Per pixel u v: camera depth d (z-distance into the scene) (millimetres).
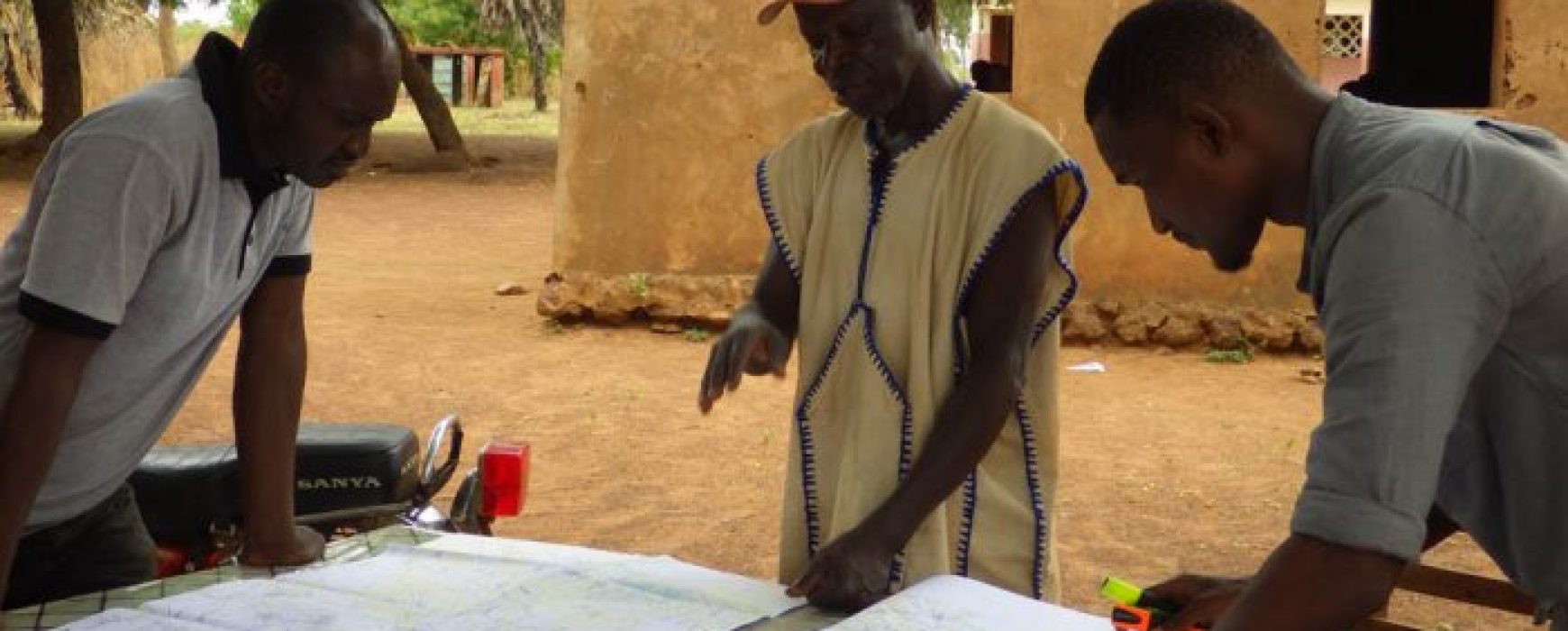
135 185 2205
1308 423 7820
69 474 2527
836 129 2707
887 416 2568
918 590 2236
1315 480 1667
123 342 2381
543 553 2529
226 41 2383
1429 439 1609
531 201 19672
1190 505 6254
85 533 2736
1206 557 5570
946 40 22094
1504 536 1904
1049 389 2611
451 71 50906
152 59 39656
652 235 10297
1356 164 1740
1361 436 1626
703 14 10055
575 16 10227
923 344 2537
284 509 2621
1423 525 1632
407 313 10953
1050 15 9805
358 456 3244
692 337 9969
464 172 23219
